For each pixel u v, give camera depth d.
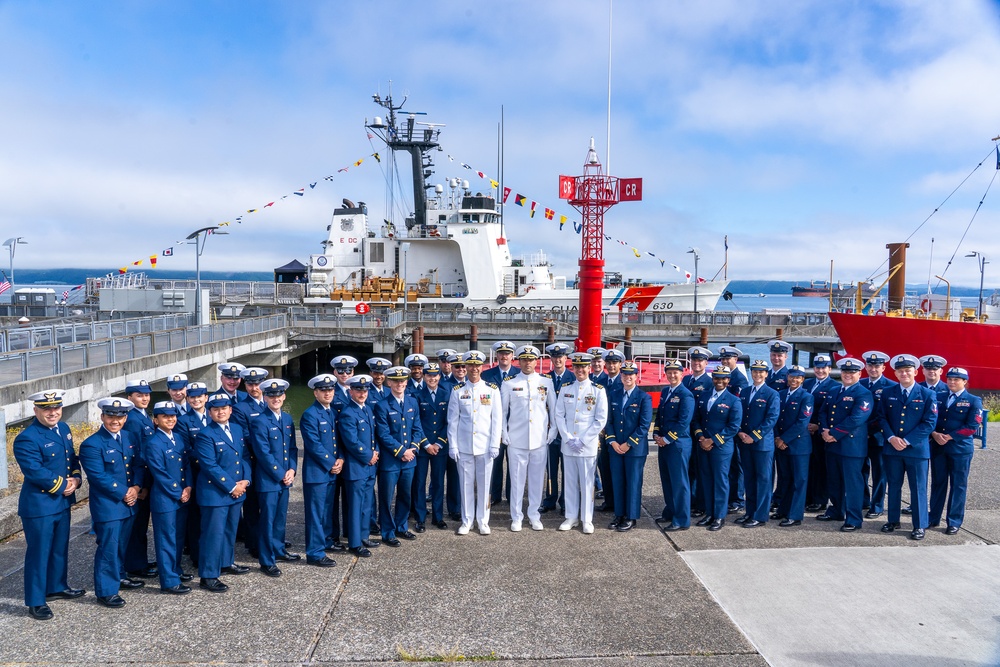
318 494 6.17
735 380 8.56
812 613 5.13
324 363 31.69
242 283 33.78
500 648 4.61
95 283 33.72
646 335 27.16
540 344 27.08
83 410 13.56
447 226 30.58
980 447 10.74
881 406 7.26
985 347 19.02
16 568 6.02
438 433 7.41
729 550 6.49
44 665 4.41
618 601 5.34
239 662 4.45
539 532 7.09
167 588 5.50
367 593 5.52
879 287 23.53
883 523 7.43
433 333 27.30
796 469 7.30
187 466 5.78
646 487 8.82
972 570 5.98
